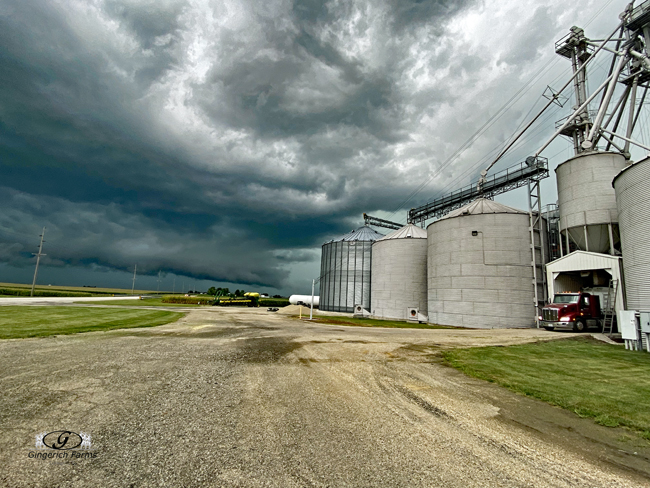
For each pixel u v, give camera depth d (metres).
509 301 33.41
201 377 8.90
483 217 35.72
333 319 43.12
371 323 37.09
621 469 4.63
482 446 5.25
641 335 15.52
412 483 4.02
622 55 29.20
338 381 9.06
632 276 19.30
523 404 7.46
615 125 33.06
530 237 34.50
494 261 34.53
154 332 19.02
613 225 26.62
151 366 9.91
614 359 12.98
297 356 12.75
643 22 27.66
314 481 3.98
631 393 8.23
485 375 10.12
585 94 33.00
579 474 4.45
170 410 6.32
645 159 18.28
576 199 28.41
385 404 7.21
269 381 8.79
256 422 5.88
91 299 64.44
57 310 29.38
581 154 28.56
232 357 12.05
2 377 8.05
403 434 5.61
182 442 4.96
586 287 26.70
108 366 9.62
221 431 5.43
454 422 6.27
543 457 4.93
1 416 5.63
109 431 5.25
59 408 6.12
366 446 5.07
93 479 3.85
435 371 10.73
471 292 35.31
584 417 6.65
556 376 10.05
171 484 3.80
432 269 40.25
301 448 4.91
